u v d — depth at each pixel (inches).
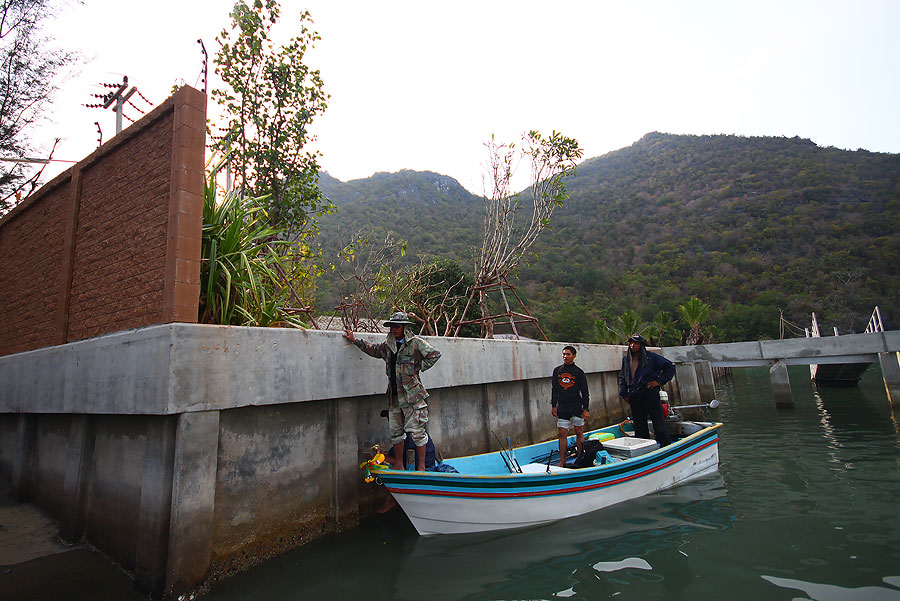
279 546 173.9
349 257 394.0
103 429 180.4
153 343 149.7
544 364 380.2
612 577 154.4
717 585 145.4
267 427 174.9
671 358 671.8
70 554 172.4
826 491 242.2
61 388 201.0
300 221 333.7
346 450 204.7
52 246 238.8
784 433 427.8
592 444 247.1
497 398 324.8
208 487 149.5
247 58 310.0
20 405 234.8
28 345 248.4
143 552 145.9
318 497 191.5
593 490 219.9
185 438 144.3
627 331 1423.5
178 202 160.7
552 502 207.0
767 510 216.2
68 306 215.3
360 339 207.0
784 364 600.1
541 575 157.8
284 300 241.3
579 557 171.8
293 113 324.2
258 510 168.4
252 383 165.6
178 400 143.0
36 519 201.9
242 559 161.0
